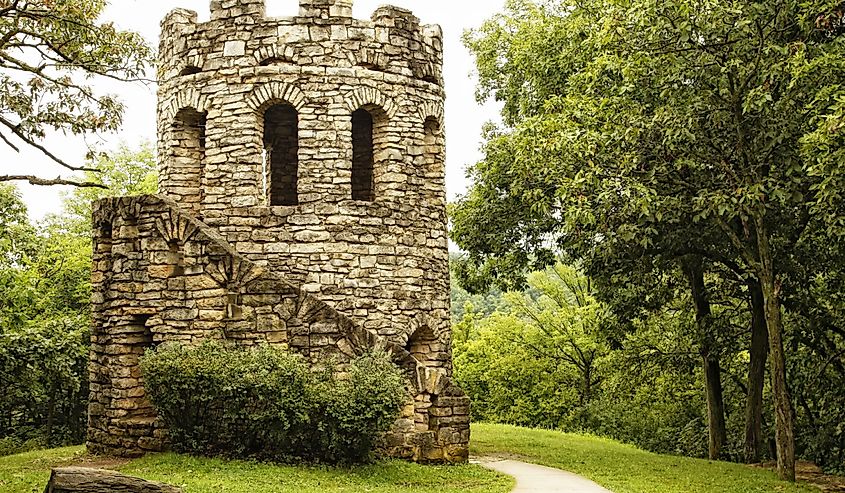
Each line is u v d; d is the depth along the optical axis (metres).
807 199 17.08
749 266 17.31
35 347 25.69
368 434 14.04
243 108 17.89
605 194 15.69
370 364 14.51
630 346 30.73
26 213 29.27
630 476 16.44
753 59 15.34
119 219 16.69
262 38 18.03
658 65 16.03
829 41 15.84
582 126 18.22
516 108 25.03
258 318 15.61
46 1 13.67
